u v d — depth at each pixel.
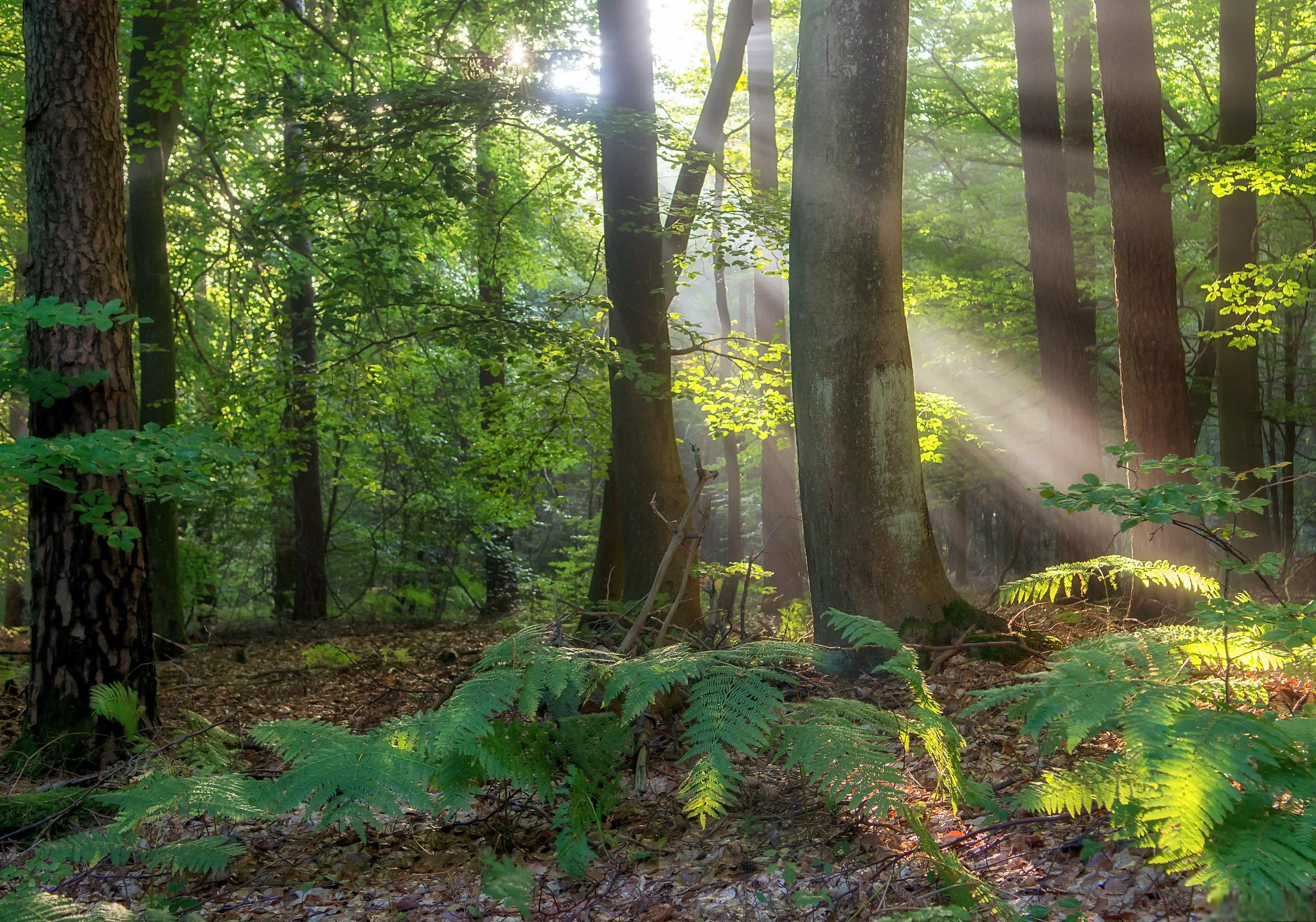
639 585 9.91
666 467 10.11
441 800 3.42
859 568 6.48
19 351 6.44
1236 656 3.57
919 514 6.57
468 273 19.03
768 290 16.06
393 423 19.34
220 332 18.50
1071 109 14.79
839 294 6.58
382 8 14.05
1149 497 4.38
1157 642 3.44
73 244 6.44
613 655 3.99
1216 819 2.42
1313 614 3.52
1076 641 6.66
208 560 18.08
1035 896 3.01
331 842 4.21
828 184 6.61
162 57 11.46
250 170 12.60
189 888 3.86
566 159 13.34
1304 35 17.27
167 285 12.98
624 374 9.94
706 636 5.61
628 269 10.59
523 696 3.56
